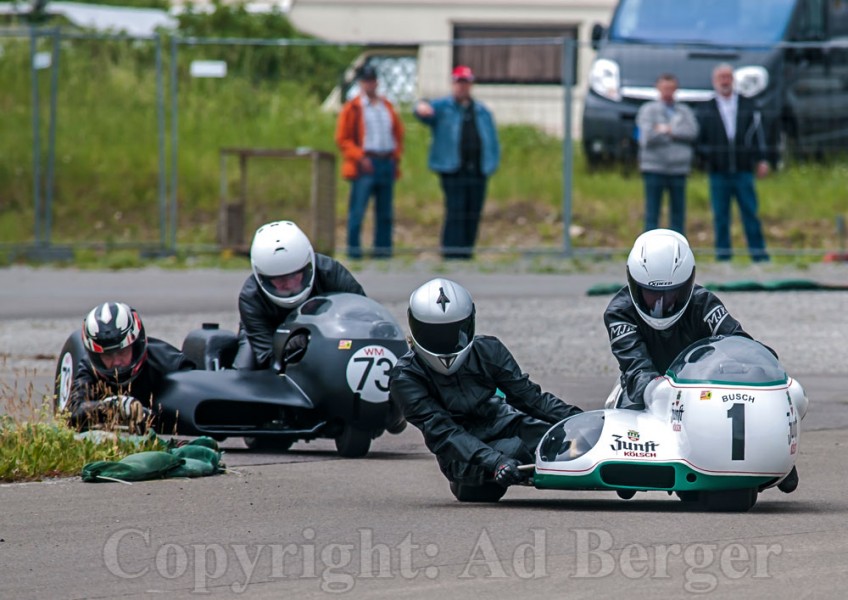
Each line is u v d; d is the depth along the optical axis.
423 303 25.12
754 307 55.72
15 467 27.86
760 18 77.81
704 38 77.31
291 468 29.91
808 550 20.50
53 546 21.44
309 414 31.97
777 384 23.34
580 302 58.22
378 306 32.34
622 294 26.55
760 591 18.17
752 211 69.00
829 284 62.25
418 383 25.62
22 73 96.00
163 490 26.50
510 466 24.25
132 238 81.81
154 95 94.44
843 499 25.22
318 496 26.08
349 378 31.17
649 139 66.00
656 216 66.75
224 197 76.38
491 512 24.08
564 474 23.53
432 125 69.75
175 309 56.88
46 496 25.73
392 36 103.38
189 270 71.50
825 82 76.06
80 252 76.25
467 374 25.70
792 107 75.25
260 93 95.88
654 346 26.47
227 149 76.25
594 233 78.06
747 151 68.31
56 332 52.12
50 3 109.69
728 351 23.61
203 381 31.59
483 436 25.89
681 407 23.30
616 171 78.44
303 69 99.75
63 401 32.78
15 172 86.38
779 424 23.09
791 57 75.31
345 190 85.12
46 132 89.75
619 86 75.62
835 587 18.34
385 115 70.12
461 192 70.00
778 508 24.17
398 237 80.31
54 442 29.08
